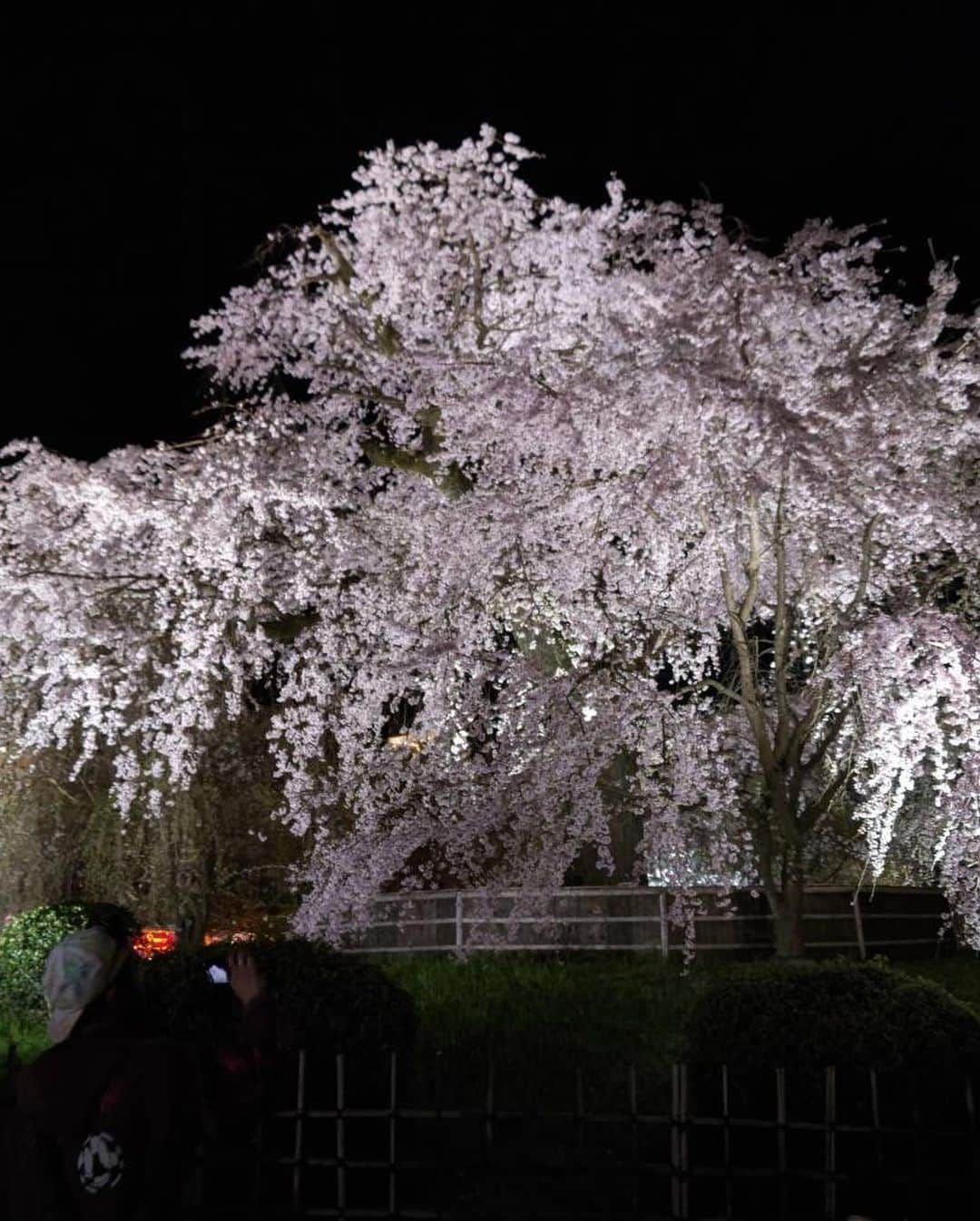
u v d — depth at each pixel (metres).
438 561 11.57
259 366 15.48
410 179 15.44
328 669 12.62
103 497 12.28
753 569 10.06
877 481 9.74
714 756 10.36
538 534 11.18
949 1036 5.52
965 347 10.62
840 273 11.06
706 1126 4.86
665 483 9.82
